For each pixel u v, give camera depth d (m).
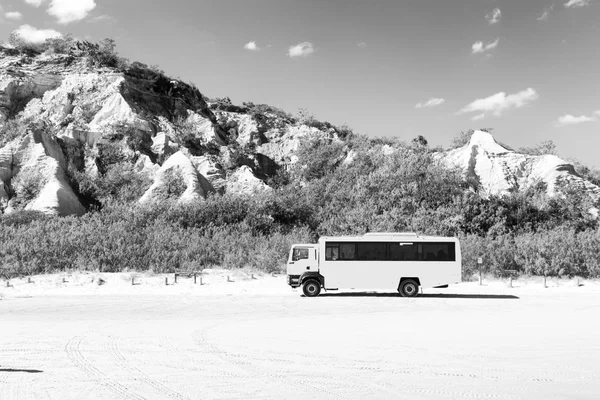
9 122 83.19
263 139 121.00
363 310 23.22
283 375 11.84
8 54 101.00
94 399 9.97
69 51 103.62
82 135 81.00
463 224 52.41
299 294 30.02
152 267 37.09
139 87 99.81
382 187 62.34
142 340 15.97
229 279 35.22
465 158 81.44
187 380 11.39
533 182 77.25
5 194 66.50
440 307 24.23
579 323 19.34
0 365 12.73
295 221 59.34
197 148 96.50
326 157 100.25
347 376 11.75
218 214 54.91
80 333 17.23
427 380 11.41
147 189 75.62
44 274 35.34
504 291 31.28
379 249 28.70
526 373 11.99
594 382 11.23
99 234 41.19
